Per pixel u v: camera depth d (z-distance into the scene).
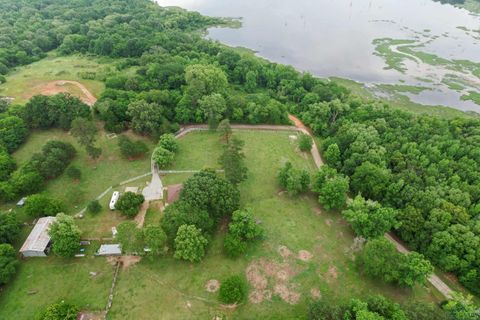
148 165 105.06
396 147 103.94
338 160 106.00
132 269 74.25
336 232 85.62
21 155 105.69
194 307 67.75
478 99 160.00
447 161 94.62
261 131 125.94
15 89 135.50
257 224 84.38
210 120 119.12
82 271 73.56
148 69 149.12
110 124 116.19
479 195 84.44
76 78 147.75
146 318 65.69
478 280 70.25
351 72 187.62
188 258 72.25
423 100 160.62
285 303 69.19
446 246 74.25
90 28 194.62
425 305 61.34
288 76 161.00
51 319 59.53
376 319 57.50
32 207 81.75
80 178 98.62
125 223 75.62
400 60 197.25
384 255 69.31
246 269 75.44
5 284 70.19
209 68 144.00
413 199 84.31
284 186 97.00
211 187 82.44
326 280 73.94
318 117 128.38
